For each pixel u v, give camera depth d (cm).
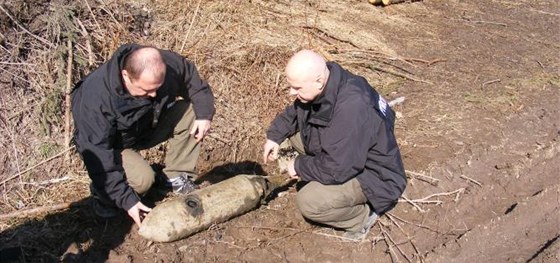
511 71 705
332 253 432
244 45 634
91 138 370
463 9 870
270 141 433
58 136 507
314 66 363
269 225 451
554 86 676
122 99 365
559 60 745
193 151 457
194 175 475
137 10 610
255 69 615
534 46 780
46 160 491
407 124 583
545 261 455
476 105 623
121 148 417
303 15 730
